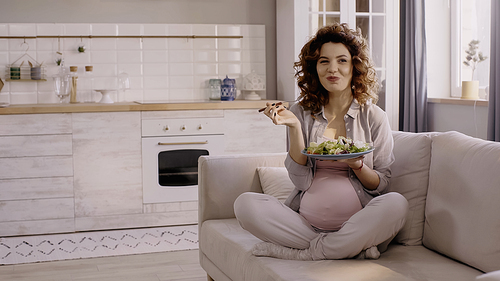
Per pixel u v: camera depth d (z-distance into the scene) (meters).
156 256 3.09
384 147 1.94
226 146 3.88
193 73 4.45
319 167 1.93
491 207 1.58
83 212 3.65
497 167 1.61
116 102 4.18
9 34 4.06
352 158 1.72
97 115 3.62
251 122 3.92
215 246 2.15
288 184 2.35
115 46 4.27
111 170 3.68
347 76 1.92
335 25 1.97
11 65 4.08
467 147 1.79
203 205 2.38
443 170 1.85
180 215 3.84
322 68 1.93
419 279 1.51
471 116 3.54
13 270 2.83
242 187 2.43
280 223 1.78
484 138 3.42
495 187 1.59
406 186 1.99
